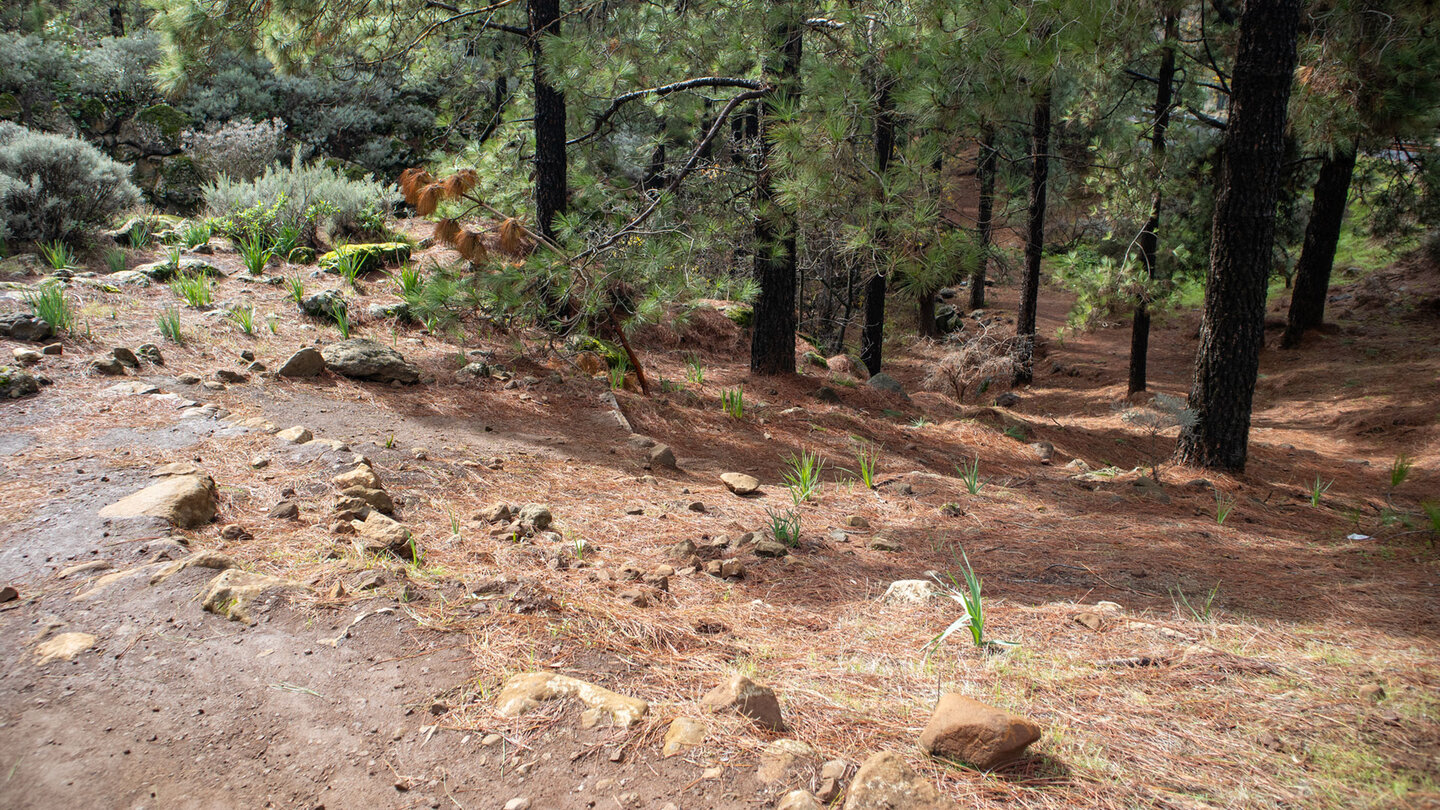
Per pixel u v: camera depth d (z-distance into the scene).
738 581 3.91
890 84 6.36
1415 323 16.89
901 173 5.89
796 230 8.55
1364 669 2.74
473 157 9.20
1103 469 8.43
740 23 7.95
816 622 3.39
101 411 5.14
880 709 2.54
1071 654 2.96
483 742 2.28
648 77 8.76
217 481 4.23
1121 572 4.27
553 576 3.54
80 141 9.70
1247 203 7.40
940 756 2.22
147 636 2.70
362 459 4.78
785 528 4.55
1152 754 2.23
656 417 7.93
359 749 2.25
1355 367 15.23
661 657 2.88
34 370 5.62
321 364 6.77
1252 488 7.59
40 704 2.33
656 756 2.23
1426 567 4.44
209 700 2.41
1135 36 6.30
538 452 5.95
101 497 3.76
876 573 4.15
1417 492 9.13
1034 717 2.46
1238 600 3.76
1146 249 13.69
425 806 2.05
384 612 2.93
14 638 2.64
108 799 2.01
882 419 9.67
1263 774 2.11
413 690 2.51
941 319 22.42
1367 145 11.17
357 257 9.91
